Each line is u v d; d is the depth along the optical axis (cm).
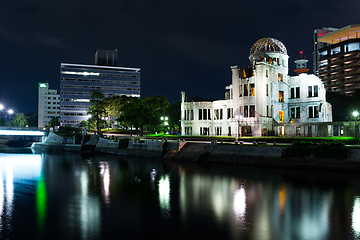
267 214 2512
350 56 14688
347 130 5656
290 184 3591
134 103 10150
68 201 3058
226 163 5447
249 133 7131
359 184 3472
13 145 15350
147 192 3416
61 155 8831
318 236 2041
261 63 7044
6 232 2194
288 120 7994
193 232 2145
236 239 2009
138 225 2305
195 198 3089
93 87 19862
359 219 2367
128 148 8012
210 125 8294
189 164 5709
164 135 8744
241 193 3247
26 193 3456
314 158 4422
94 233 2162
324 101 7475
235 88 7538
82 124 13862
